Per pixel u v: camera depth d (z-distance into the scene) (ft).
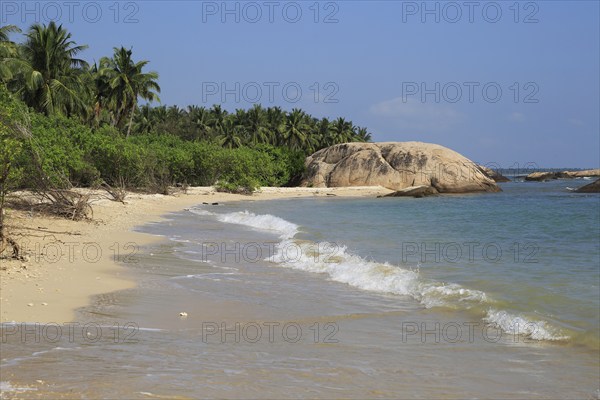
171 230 70.03
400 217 98.78
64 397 17.19
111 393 17.67
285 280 39.81
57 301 30.60
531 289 36.22
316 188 190.80
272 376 20.12
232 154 173.37
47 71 143.13
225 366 21.03
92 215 72.54
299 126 306.96
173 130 263.90
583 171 363.35
